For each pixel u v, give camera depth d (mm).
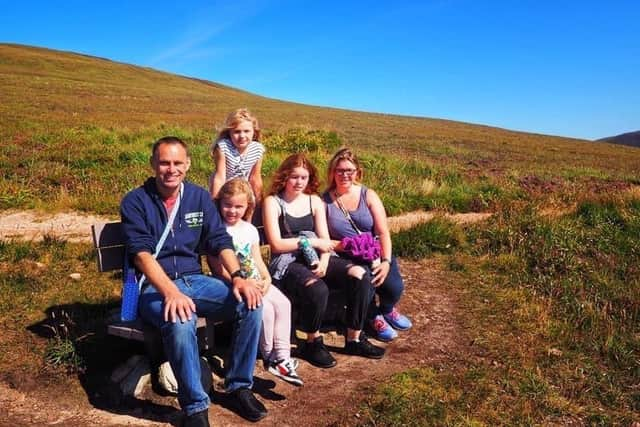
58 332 4328
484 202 9852
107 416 3496
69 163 11500
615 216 7980
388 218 9055
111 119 25797
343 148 4766
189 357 3283
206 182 10492
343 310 4926
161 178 3680
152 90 55875
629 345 4625
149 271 3506
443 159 23250
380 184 11156
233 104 50656
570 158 30828
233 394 3596
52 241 6527
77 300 4965
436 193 10344
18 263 5758
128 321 3729
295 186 4461
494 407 3615
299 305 4535
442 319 5152
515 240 7125
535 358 4352
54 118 23469
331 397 3770
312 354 4199
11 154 12086
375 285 4484
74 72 64250
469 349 4547
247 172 5191
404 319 4910
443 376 4020
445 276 6328
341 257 4590
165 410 3584
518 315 5191
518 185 12680
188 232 3824
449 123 61375
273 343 3807
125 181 10164
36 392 3688
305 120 41812
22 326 4449
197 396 3268
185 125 25750
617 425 3508
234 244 4078
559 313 5246
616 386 3982
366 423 3422
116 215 8383
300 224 4508
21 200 8719
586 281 6027
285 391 3855
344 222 4691
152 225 3711
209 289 3668
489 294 5742
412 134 38281
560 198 9602
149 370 3803
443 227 7488
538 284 6004
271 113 47062
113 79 64000
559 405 3674
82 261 5996
